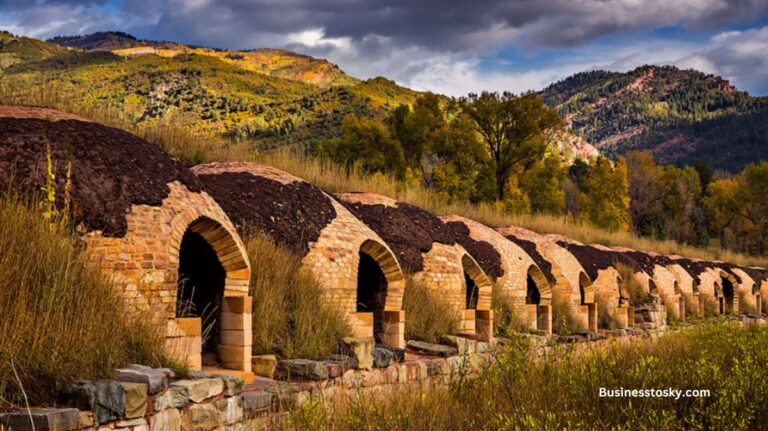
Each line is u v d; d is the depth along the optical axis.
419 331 14.30
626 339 20.73
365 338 11.31
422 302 14.66
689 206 67.06
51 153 8.45
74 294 7.25
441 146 38.34
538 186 42.12
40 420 5.84
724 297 34.44
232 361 9.78
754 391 9.29
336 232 12.67
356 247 12.75
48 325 6.78
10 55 152.00
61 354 6.73
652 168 63.59
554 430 7.81
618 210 49.97
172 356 8.33
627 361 11.27
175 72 133.50
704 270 32.22
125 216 8.59
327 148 38.06
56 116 9.24
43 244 7.24
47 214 7.53
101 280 7.70
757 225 62.88
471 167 38.53
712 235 69.81
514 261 18.67
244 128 81.06
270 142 72.69
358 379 10.70
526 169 42.91
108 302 7.59
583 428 8.31
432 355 13.47
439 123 39.69
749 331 16.02
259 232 11.50
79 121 9.28
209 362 9.93
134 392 6.70
